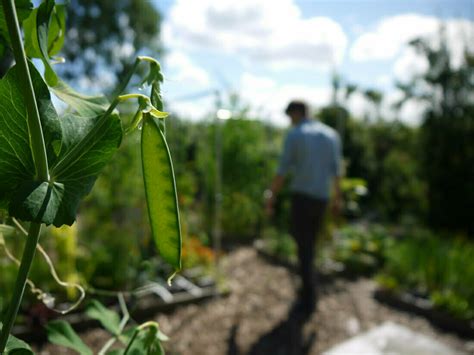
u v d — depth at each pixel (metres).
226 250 5.61
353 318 3.56
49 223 0.49
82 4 15.77
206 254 4.30
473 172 6.68
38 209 0.49
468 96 7.00
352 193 6.06
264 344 3.04
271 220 6.21
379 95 8.27
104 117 0.54
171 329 3.17
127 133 0.56
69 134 0.57
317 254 4.94
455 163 6.80
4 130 0.51
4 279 2.65
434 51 7.04
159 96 0.59
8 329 0.51
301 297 3.74
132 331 0.94
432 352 2.96
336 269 4.83
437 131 7.09
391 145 8.61
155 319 3.30
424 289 4.07
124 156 3.64
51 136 0.54
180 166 4.35
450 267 3.97
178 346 2.91
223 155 6.17
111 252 3.46
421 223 7.22
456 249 4.35
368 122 8.84
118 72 15.99
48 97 0.54
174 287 3.77
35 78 0.52
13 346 0.61
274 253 5.35
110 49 16.34
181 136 4.39
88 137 0.54
